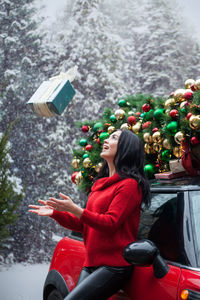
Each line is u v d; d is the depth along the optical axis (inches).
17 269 432.8
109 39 617.9
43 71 582.9
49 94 98.9
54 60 597.6
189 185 84.4
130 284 81.5
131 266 81.2
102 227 76.3
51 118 535.5
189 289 68.6
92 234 83.0
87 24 618.2
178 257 75.5
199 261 72.0
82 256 101.5
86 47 603.2
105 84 594.6
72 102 559.2
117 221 77.4
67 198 75.5
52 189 506.0
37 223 478.3
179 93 100.6
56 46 608.4
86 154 134.7
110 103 591.5
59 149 514.6
